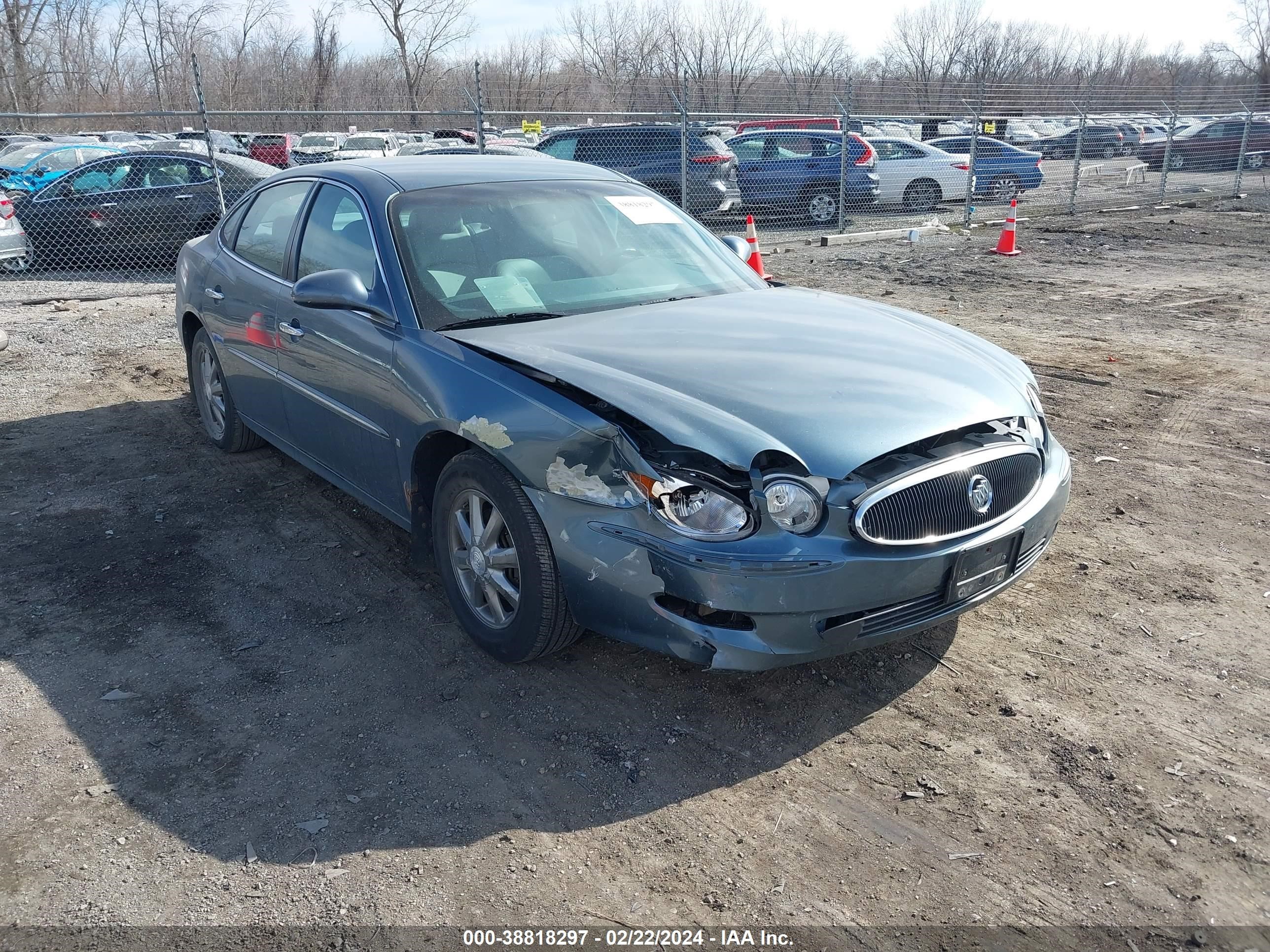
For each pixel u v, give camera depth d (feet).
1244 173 87.51
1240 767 9.37
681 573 9.02
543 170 14.97
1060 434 19.08
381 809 8.98
